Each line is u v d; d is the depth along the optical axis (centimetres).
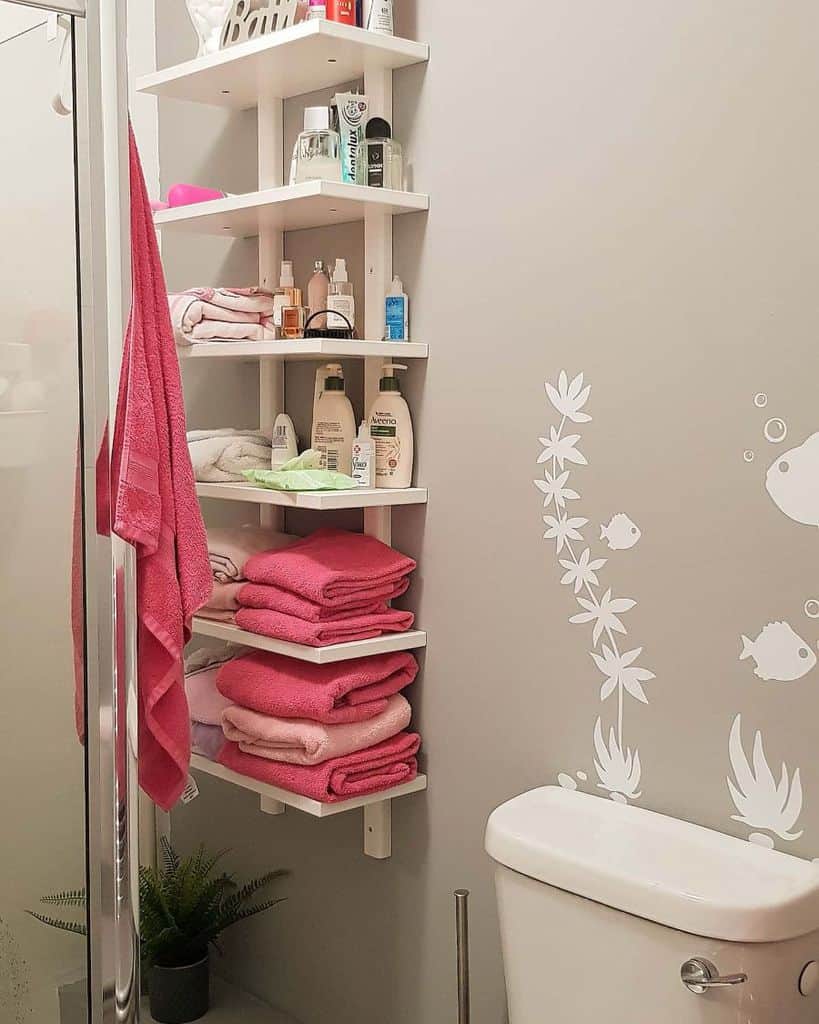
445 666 196
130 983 126
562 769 178
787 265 146
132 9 248
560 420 175
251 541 211
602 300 168
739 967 138
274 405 223
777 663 150
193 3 214
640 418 164
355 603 191
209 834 251
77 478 119
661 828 160
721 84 152
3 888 114
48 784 118
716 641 157
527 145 177
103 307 120
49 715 118
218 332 205
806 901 140
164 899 224
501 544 185
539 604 180
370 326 200
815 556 145
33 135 113
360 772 192
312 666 192
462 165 187
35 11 112
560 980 157
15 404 113
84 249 118
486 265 184
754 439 151
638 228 163
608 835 159
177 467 170
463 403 190
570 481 174
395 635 195
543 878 156
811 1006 145
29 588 115
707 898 139
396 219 199
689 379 158
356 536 204
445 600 195
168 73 207
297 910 228
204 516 248
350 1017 218
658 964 145
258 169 224
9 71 111
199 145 242
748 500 152
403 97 196
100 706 122
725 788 157
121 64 120
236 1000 237
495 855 163
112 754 124
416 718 202
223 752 203
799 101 144
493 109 181
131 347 157
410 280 197
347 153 191
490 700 188
